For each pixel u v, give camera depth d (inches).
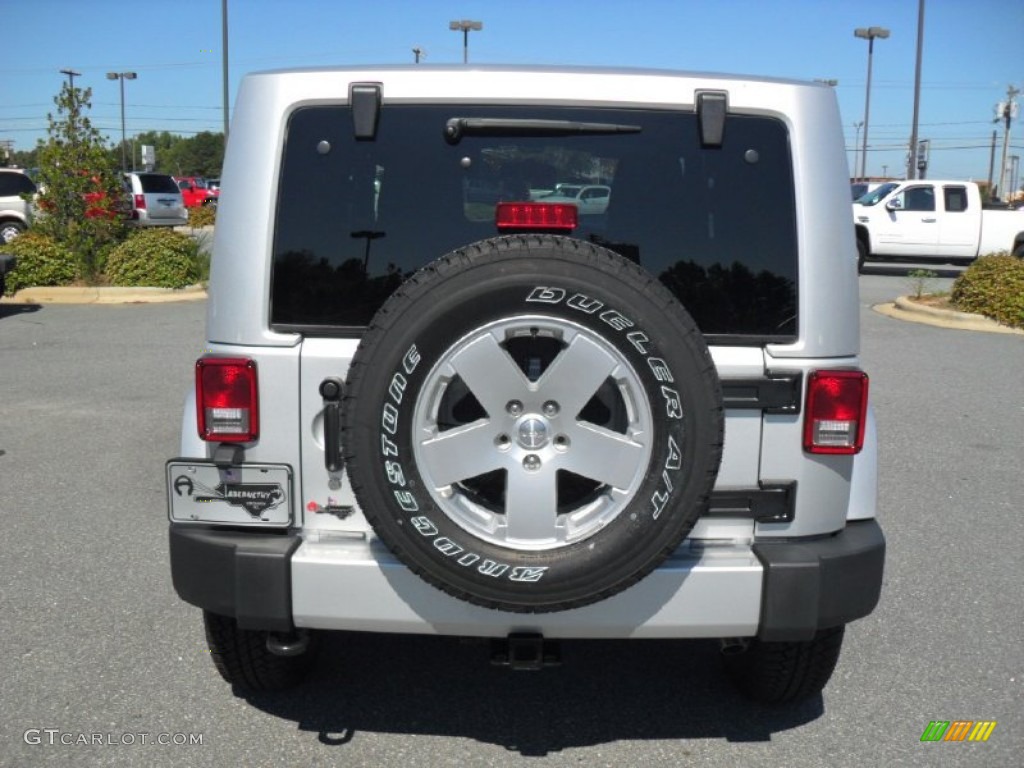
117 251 652.1
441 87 125.4
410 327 111.0
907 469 283.9
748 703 157.0
